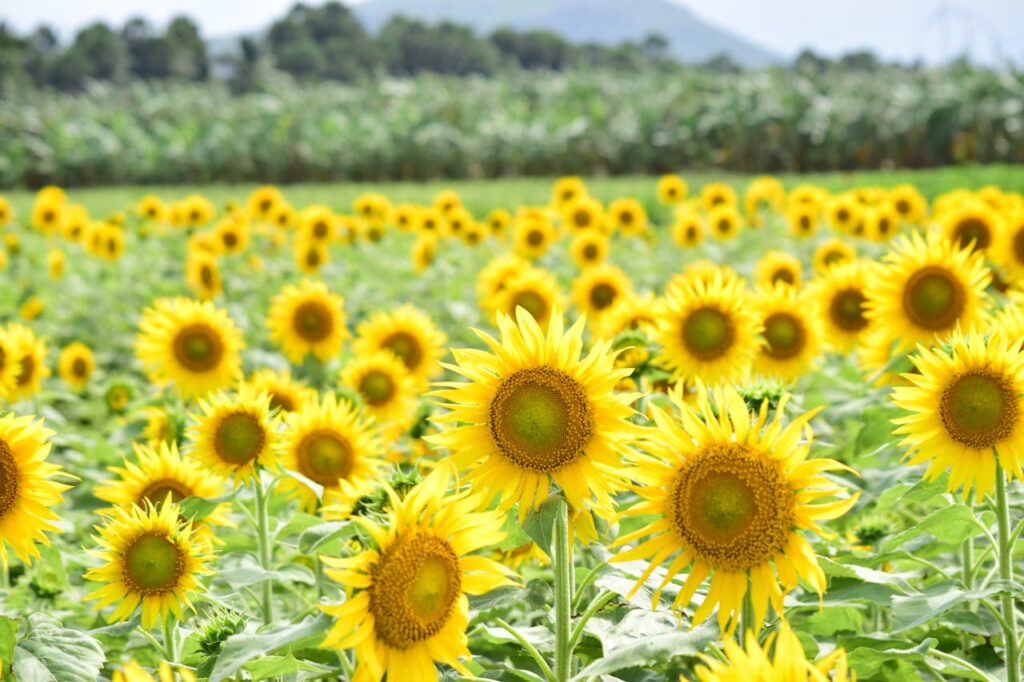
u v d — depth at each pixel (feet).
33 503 10.69
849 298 21.15
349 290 42.27
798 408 13.03
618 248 52.65
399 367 20.29
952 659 10.16
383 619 8.07
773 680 5.89
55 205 52.65
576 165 164.96
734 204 52.19
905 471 13.60
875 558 11.81
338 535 10.55
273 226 52.42
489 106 185.98
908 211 40.98
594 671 8.95
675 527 8.79
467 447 9.32
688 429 8.88
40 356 24.02
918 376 10.71
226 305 40.16
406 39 556.10
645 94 175.42
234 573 11.98
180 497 13.34
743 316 17.01
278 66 500.74
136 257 54.03
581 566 13.94
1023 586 10.09
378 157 168.76
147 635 11.10
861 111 150.92
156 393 26.94
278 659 9.44
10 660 9.86
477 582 8.36
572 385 9.25
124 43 499.51
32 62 458.50
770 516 8.55
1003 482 10.74
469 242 48.93
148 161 168.76
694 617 8.60
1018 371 10.41
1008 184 75.46
